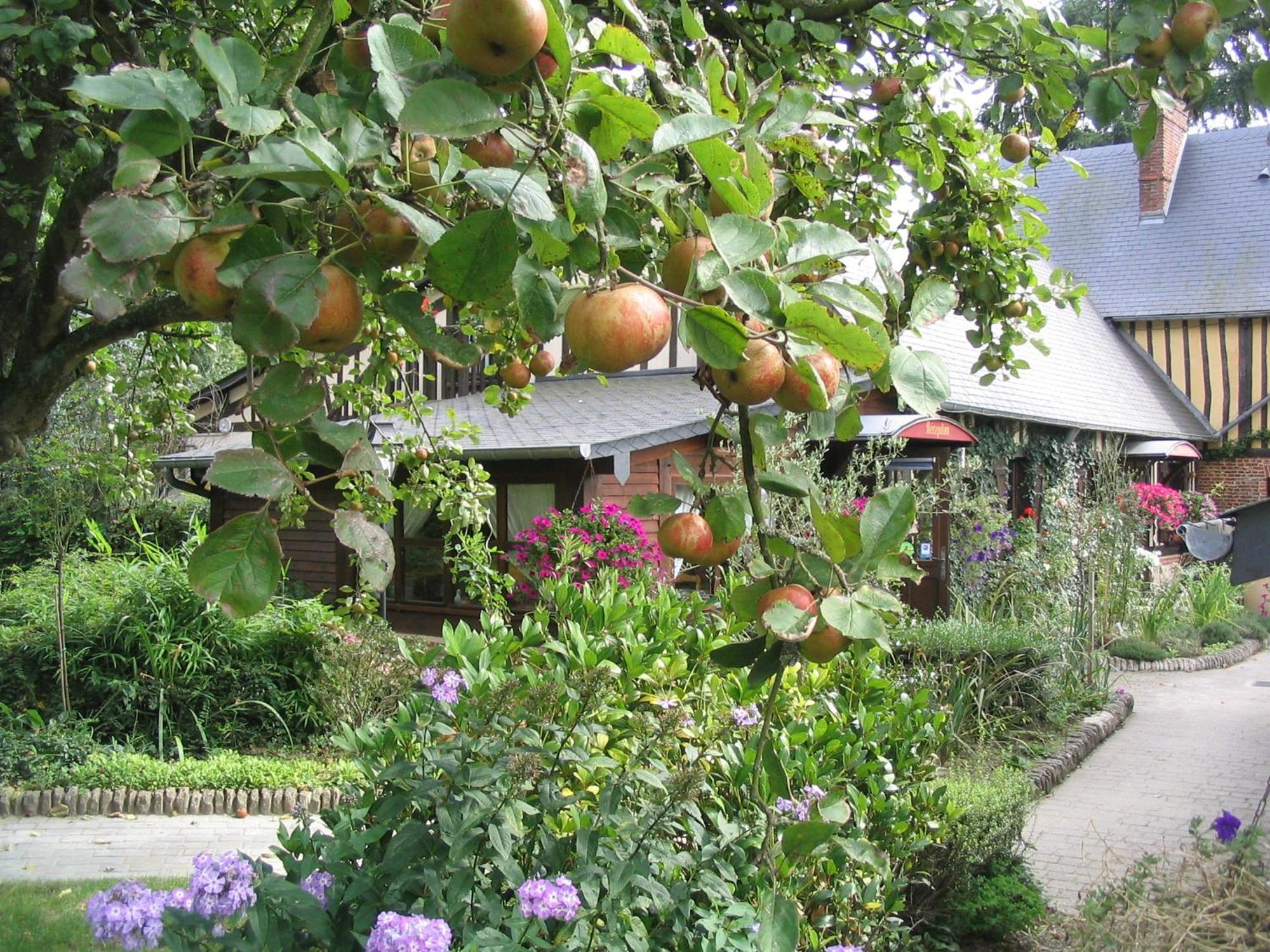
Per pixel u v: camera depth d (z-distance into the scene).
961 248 3.76
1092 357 21.14
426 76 1.17
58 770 7.09
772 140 1.45
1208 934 3.28
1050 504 12.19
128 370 5.80
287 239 1.17
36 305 2.97
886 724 4.12
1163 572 16.05
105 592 9.02
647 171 1.33
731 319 1.08
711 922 2.50
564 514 9.44
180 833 6.36
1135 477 19.59
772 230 1.16
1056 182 27.17
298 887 2.36
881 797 3.64
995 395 15.09
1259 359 22.17
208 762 7.33
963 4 3.05
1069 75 3.00
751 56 2.95
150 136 1.03
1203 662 12.10
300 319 1.00
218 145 1.15
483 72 1.09
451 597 11.51
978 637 8.45
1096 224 25.78
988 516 11.13
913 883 4.18
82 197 2.83
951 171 3.68
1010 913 4.34
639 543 9.08
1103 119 2.16
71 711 7.91
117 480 5.81
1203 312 22.61
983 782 5.36
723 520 1.58
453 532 4.99
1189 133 26.80
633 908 2.63
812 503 1.39
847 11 3.01
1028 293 4.13
